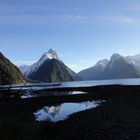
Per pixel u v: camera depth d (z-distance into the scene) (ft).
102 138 75.05
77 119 113.70
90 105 185.68
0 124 82.23
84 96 255.91
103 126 92.99
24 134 76.59
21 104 199.00
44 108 175.22
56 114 144.87
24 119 126.11
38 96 273.33
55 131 86.43
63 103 205.46
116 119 106.42
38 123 101.76
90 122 103.65
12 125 82.84
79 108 170.60
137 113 120.16
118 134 78.79
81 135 79.97
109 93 276.00
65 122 105.91
